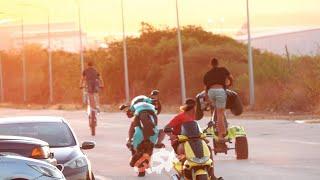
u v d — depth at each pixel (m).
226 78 45.88
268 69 136.88
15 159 26.34
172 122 33.31
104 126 89.56
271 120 86.25
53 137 34.75
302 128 71.75
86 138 71.50
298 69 115.31
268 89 119.12
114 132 78.94
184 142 31.52
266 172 40.44
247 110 112.94
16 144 28.70
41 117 36.88
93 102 72.88
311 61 112.50
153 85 196.38
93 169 45.59
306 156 47.69
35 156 28.56
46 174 26.55
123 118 108.06
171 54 198.25
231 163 45.31
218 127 45.72
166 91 185.25
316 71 107.19
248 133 68.88
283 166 42.78
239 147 46.94
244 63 179.00
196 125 31.62
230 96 46.19
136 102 41.62
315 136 62.28
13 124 35.56
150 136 40.31
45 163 26.91
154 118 40.62
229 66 174.25
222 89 45.56
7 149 28.53
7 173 25.98
